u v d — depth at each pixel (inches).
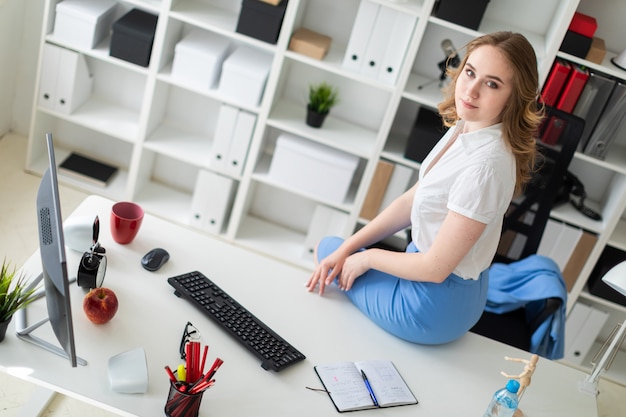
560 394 83.0
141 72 131.2
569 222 131.2
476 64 72.9
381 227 90.4
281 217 150.9
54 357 67.4
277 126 131.4
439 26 129.0
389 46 122.0
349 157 133.1
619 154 128.5
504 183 75.0
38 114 138.9
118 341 71.4
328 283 87.6
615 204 126.6
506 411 72.5
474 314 84.6
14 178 139.5
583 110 119.3
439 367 81.6
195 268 85.3
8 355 66.1
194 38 133.0
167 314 76.9
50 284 61.5
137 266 82.4
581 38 115.3
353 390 73.6
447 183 77.5
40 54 132.4
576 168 135.0
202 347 73.5
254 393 70.1
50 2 128.6
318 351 78.3
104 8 132.6
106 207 91.2
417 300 81.3
